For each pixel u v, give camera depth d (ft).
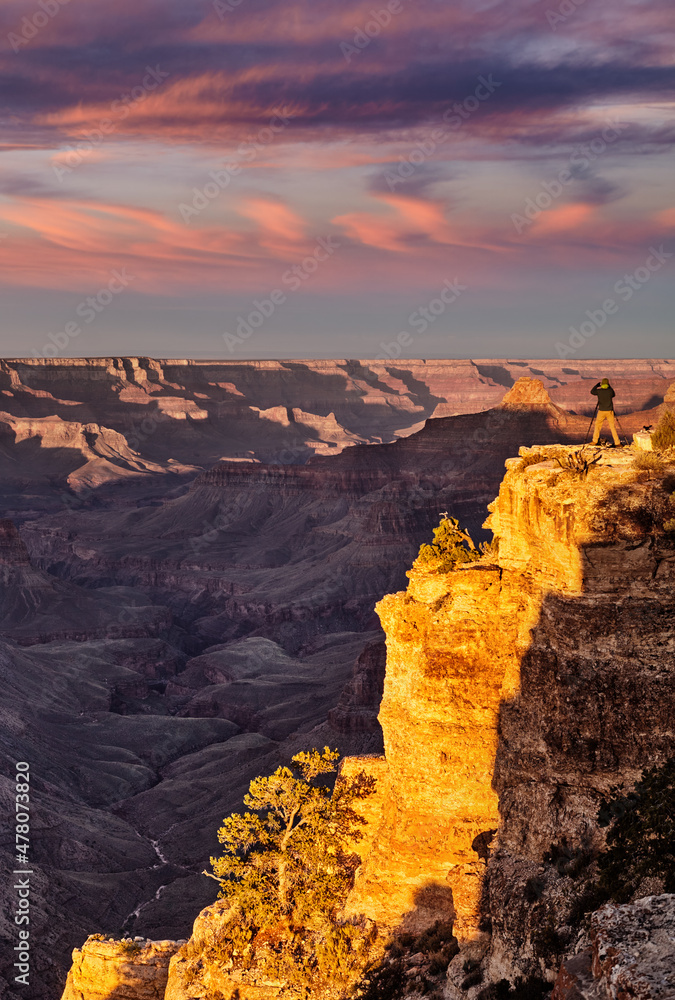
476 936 90.94
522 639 92.32
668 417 97.96
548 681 88.33
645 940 40.55
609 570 82.48
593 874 77.36
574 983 41.24
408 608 103.30
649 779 67.72
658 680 81.00
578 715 83.20
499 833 90.12
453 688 98.78
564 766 83.92
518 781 90.68
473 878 95.96
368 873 103.30
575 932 74.64
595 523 82.69
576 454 95.86
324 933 102.99
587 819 81.92
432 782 99.76
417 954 95.91
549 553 88.12
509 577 96.53
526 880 82.38
